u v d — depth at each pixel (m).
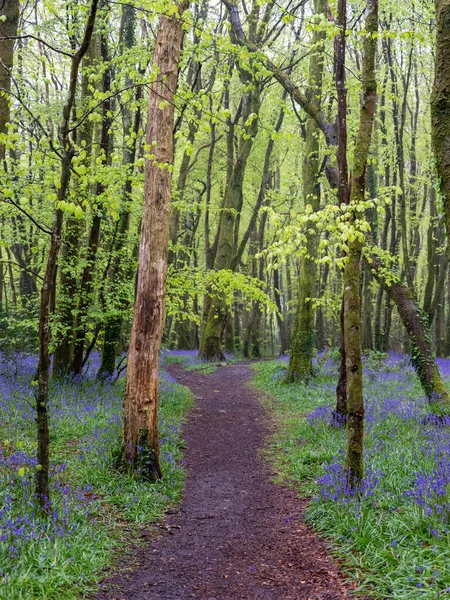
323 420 11.07
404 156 24.67
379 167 21.38
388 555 4.80
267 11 16.70
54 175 5.39
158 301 7.88
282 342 37.22
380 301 26.64
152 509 6.66
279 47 16.23
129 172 9.27
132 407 7.75
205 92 6.02
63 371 13.88
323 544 5.58
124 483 7.25
